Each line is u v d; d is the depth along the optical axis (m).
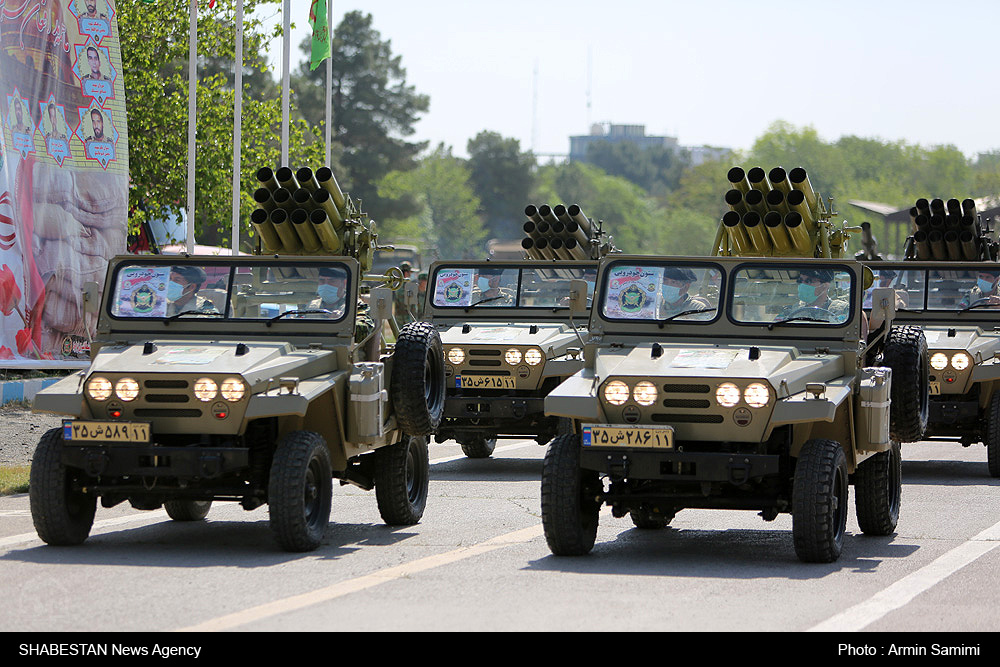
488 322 43.44
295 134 81.69
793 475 24.78
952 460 45.00
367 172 188.75
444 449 48.53
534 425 41.12
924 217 46.59
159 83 76.75
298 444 24.45
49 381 50.59
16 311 51.09
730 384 23.20
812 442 23.80
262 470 25.62
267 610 19.08
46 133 52.06
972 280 43.25
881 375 25.34
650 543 26.34
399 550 25.03
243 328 27.06
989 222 51.62
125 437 23.86
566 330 42.97
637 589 20.94
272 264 27.53
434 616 18.73
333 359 26.59
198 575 21.95
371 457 28.66
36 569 22.44
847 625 18.39
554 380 41.53
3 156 50.19
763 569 22.98
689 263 26.78
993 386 40.41
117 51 54.75
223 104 79.44
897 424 27.84
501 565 23.28
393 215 195.50
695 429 23.42
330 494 25.64
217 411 24.02
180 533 27.23
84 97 53.69
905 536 27.39
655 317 26.47
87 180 53.84
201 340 26.78
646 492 24.70
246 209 79.75
